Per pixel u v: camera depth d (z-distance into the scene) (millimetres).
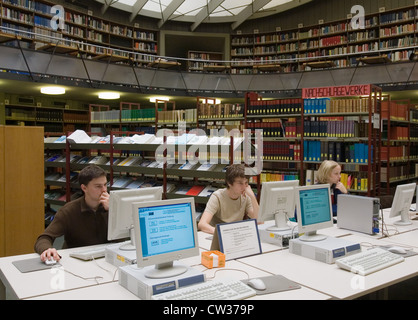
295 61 12914
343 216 3447
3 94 9766
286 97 10805
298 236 2914
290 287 2006
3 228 3986
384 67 9523
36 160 4191
